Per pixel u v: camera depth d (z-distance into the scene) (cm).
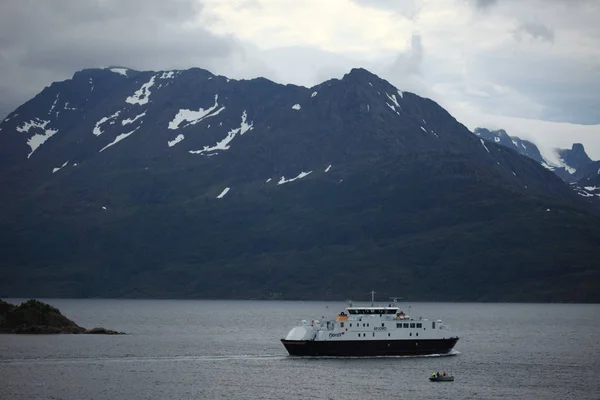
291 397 19675
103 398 19612
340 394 19975
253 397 19688
